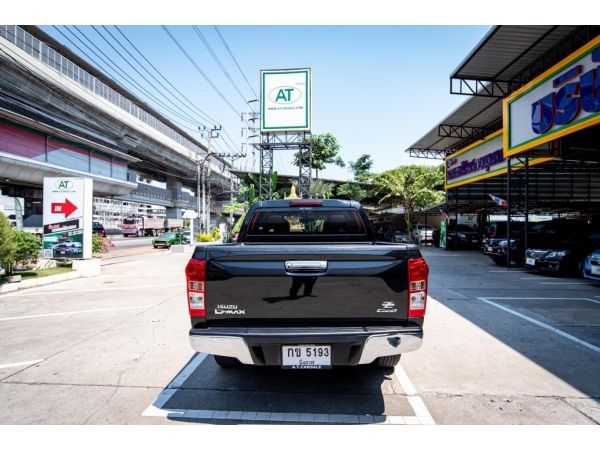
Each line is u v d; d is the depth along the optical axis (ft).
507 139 37.45
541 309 20.84
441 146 72.08
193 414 9.33
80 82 95.71
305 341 8.43
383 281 8.79
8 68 71.05
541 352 13.87
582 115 27.68
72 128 92.02
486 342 15.05
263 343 8.47
